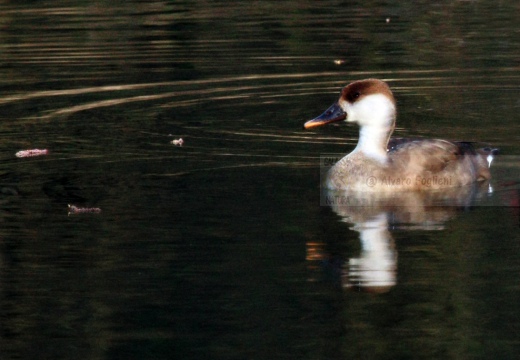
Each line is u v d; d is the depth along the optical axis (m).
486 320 9.13
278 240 10.94
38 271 10.18
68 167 13.84
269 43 21.67
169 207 12.05
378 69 19.70
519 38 21.56
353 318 9.17
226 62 20.31
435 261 10.38
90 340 8.80
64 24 23.33
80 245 10.81
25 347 8.73
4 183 13.12
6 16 24.17
